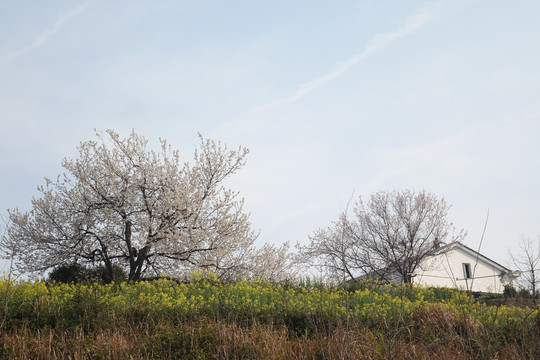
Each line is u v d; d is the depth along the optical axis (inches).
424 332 332.8
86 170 698.8
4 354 273.3
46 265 683.4
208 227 712.4
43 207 688.4
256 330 328.8
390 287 576.4
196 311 376.8
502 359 280.5
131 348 291.4
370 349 270.5
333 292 476.4
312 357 285.0
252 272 727.1
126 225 695.1
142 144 729.0
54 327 325.7
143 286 470.0
